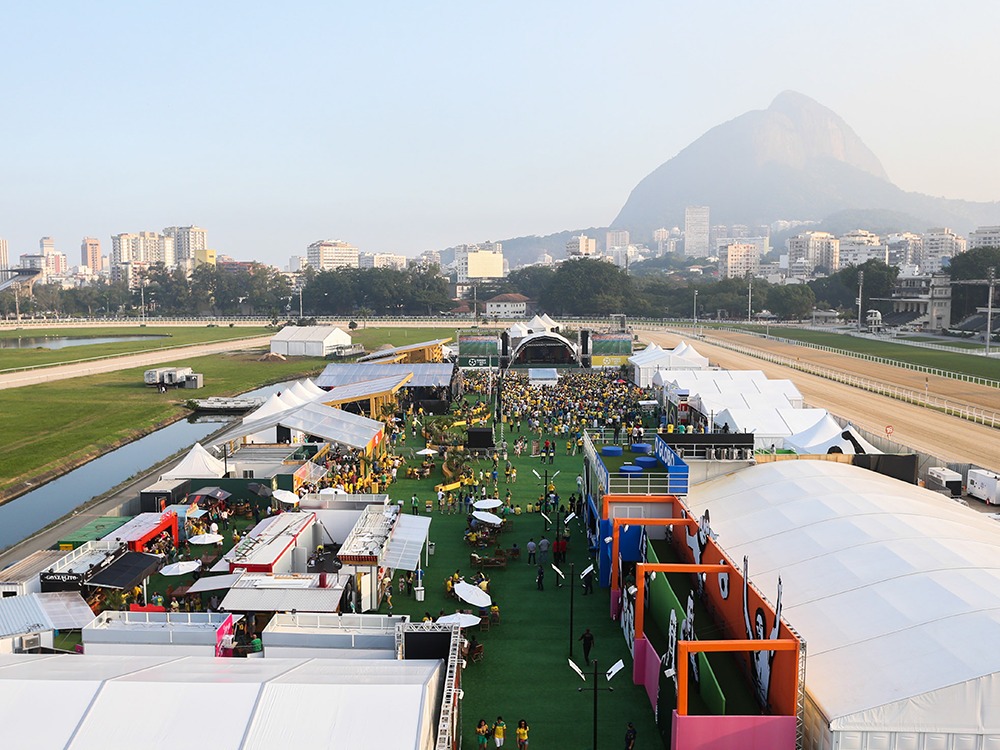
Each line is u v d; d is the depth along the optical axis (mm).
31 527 54656
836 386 106438
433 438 74312
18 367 135500
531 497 56969
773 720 23094
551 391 99250
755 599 26094
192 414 100812
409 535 41188
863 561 28781
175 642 29625
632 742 26234
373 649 28266
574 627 35969
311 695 20438
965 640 22984
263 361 154750
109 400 105438
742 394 72375
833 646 24812
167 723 19422
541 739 27281
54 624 32750
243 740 18891
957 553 28344
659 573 31922
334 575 36000
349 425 65438
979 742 21562
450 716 22406
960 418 82375
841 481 36625
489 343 125562
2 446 76750
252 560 37375
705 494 39500
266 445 65438
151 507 51344
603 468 41875
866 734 21672
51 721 19469
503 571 42875
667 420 80688
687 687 24016
